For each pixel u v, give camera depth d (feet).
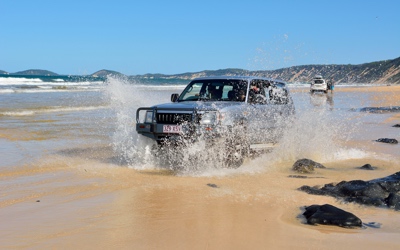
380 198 18.33
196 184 21.67
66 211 16.62
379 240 13.37
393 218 16.12
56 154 30.19
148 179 22.79
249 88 29.32
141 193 19.67
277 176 24.00
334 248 12.60
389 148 34.60
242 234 13.89
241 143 26.45
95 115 59.41
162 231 14.17
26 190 20.12
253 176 23.94
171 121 25.77
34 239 13.35
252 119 27.63
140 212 16.52
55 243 12.99
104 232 14.07
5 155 29.27
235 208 17.22
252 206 17.57
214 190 20.39
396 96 126.93
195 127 25.00
